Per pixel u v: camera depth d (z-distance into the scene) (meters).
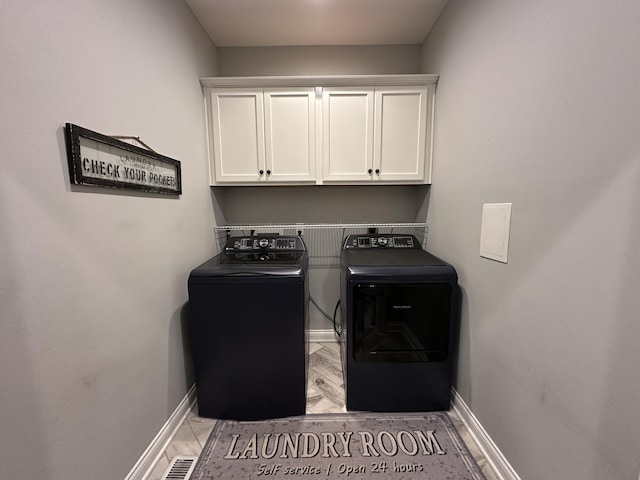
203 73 1.97
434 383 1.60
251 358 1.54
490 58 1.28
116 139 1.06
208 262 1.70
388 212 2.44
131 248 1.17
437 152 1.92
